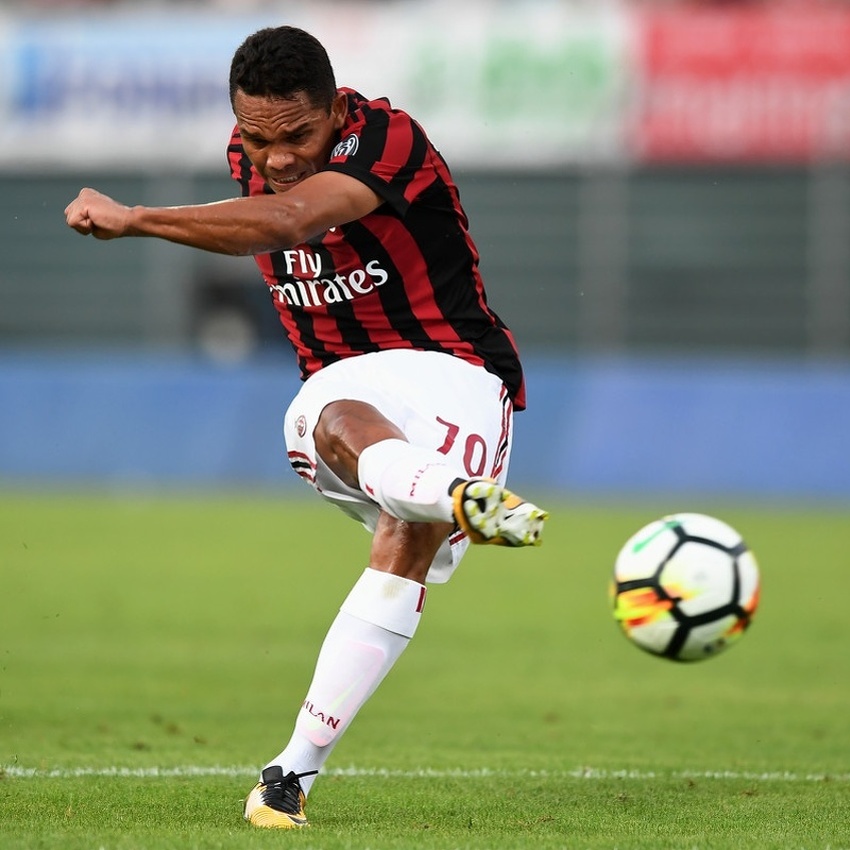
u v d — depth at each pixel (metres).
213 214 13.49
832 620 36.69
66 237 84.56
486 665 30.33
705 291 82.19
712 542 16.20
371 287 15.84
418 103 79.12
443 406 15.64
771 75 77.88
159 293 84.12
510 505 13.43
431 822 15.20
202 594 40.16
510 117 78.94
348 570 45.53
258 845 13.41
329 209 14.16
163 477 68.75
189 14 81.19
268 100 14.43
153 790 16.69
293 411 15.77
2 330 85.25
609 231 81.88
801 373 77.06
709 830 14.90
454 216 15.93
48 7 84.75
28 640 32.47
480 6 83.62
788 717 24.52
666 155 78.88
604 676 29.08
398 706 25.34
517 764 19.47
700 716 24.56
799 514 60.47
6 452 69.06
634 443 66.38
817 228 81.06
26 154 81.94
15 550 48.88
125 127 81.69
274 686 27.08
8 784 17.02
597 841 14.16
